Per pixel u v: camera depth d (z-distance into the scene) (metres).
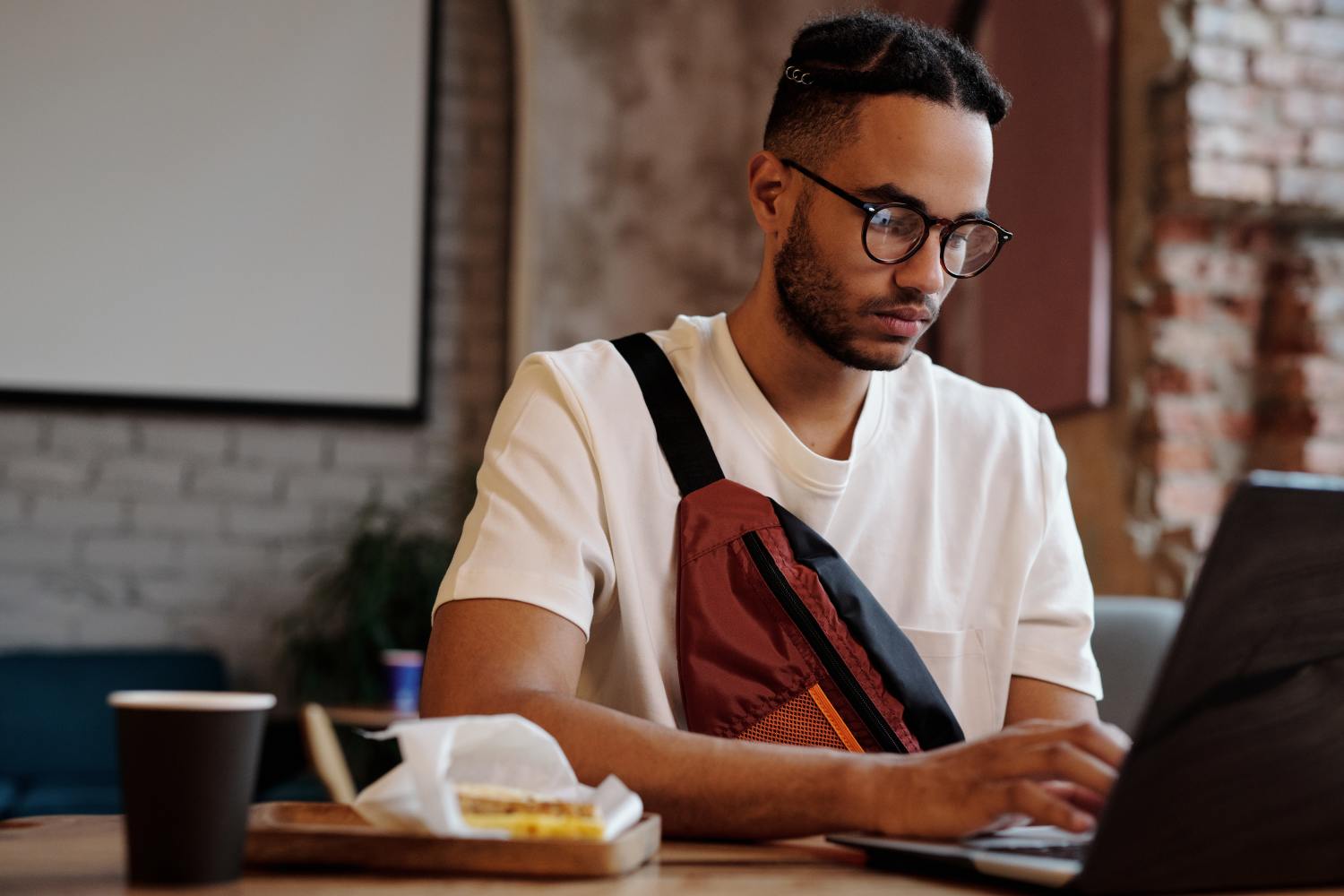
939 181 1.09
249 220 4.09
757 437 1.21
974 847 0.75
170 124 4.07
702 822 0.83
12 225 3.98
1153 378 2.76
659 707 1.12
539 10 4.18
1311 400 2.70
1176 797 0.62
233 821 0.62
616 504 1.14
